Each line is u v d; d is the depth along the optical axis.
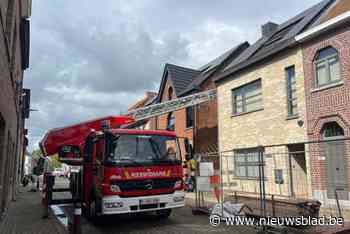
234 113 17.25
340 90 11.51
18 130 18.62
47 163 12.60
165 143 8.88
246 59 17.25
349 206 7.92
